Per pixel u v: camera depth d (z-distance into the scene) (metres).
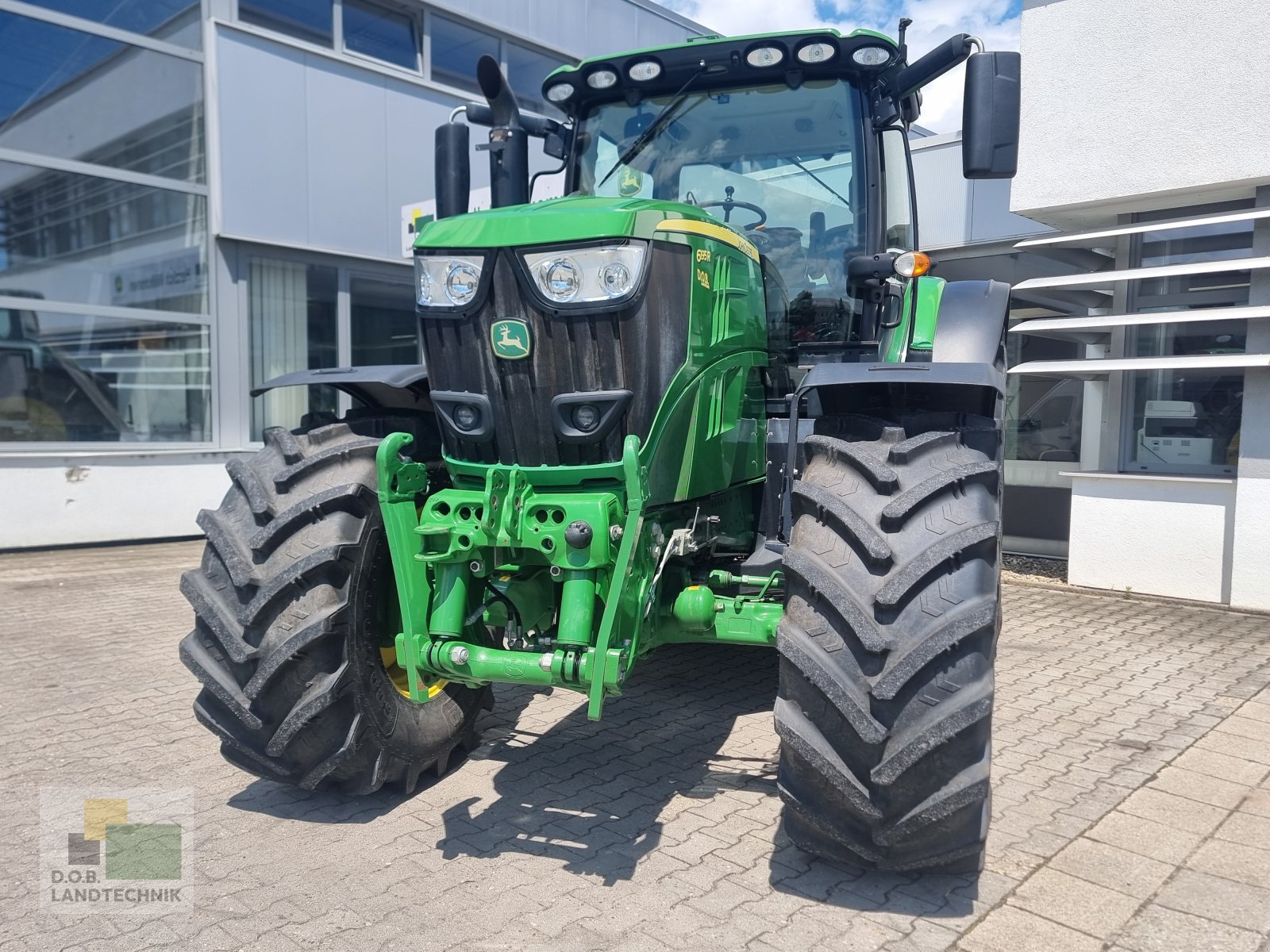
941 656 2.34
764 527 3.32
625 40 12.54
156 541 8.71
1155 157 5.99
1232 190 5.89
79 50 8.31
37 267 8.19
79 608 6.06
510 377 2.70
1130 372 6.45
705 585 2.95
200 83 9.05
